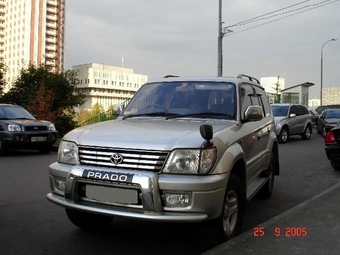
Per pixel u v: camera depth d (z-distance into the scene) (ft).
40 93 63.87
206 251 12.54
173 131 13.17
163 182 11.66
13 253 13.47
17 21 371.97
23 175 28.53
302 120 62.85
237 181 13.89
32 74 71.46
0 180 26.48
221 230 12.90
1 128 39.70
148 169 11.98
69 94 73.26
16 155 40.86
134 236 15.33
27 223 16.94
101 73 392.88
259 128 18.45
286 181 27.84
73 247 14.11
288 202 21.45
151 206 11.62
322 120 73.51
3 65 71.67
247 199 15.33
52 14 380.99
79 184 12.78
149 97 17.69
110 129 14.01
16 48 371.97
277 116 59.26
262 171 20.13
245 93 17.75
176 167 11.88
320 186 26.07
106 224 16.46
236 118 15.69
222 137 13.34
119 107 18.21
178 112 16.34
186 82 17.78
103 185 12.29
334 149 30.66
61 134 70.49
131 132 13.28
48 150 42.96
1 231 15.85
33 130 40.45
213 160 12.30
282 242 13.48
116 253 13.56
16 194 22.39
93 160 12.80
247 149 15.94
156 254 13.48
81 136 13.60
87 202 12.64
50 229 16.14
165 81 18.39
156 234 15.56
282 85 202.39
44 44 373.81
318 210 17.66
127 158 12.26
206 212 11.86
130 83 424.05
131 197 11.91
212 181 11.89
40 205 19.99
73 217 15.23
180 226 16.57
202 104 16.44
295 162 37.65
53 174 13.71
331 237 14.10
